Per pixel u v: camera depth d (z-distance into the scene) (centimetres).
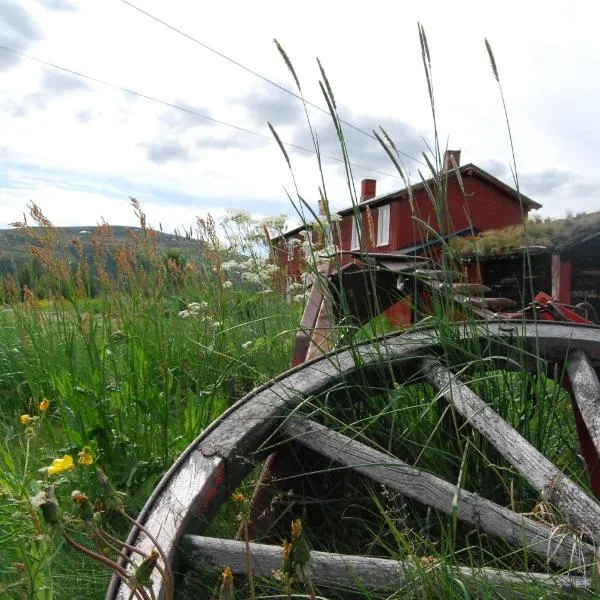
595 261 1516
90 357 379
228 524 254
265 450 233
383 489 255
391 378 272
